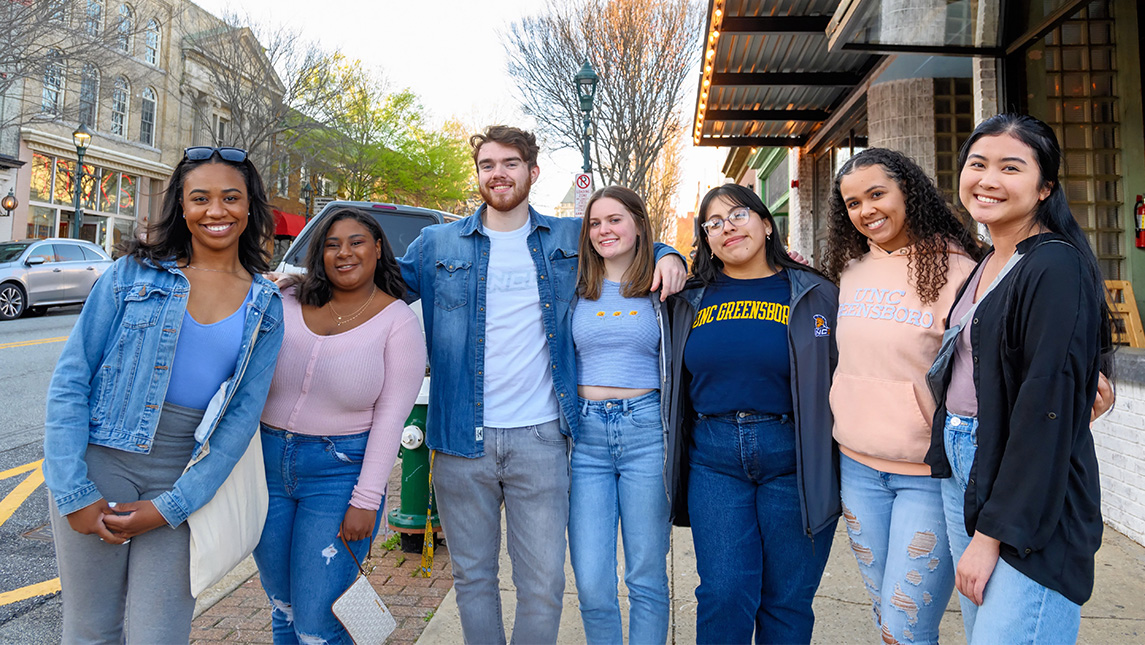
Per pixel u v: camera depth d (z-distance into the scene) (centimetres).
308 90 2061
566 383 241
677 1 1284
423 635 275
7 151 1867
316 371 217
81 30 1560
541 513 235
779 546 226
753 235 233
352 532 211
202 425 183
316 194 2517
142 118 2292
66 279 1313
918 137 684
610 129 1370
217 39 1989
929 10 489
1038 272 154
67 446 170
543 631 234
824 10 628
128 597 181
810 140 980
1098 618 274
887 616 198
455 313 244
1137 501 347
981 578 156
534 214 259
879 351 199
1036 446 147
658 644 230
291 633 228
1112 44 502
